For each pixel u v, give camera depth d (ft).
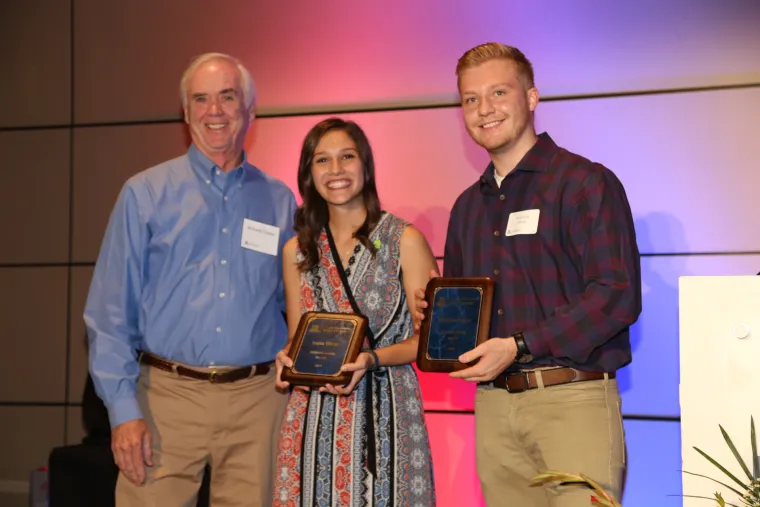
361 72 12.37
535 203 7.79
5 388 13.37
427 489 7.97
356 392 7.98
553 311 7.56
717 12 11.28
